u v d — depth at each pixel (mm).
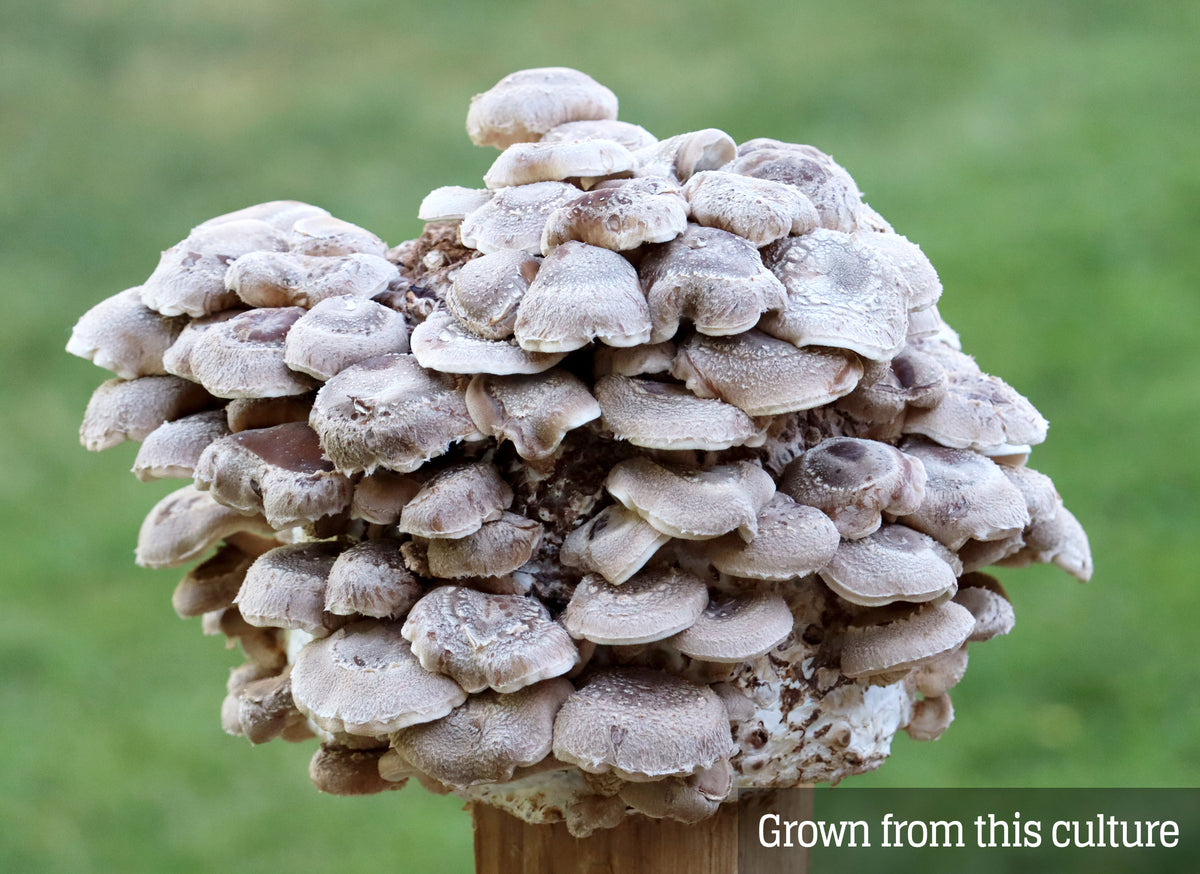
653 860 1269
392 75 3615
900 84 3334
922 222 2750
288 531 1269
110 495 2412
